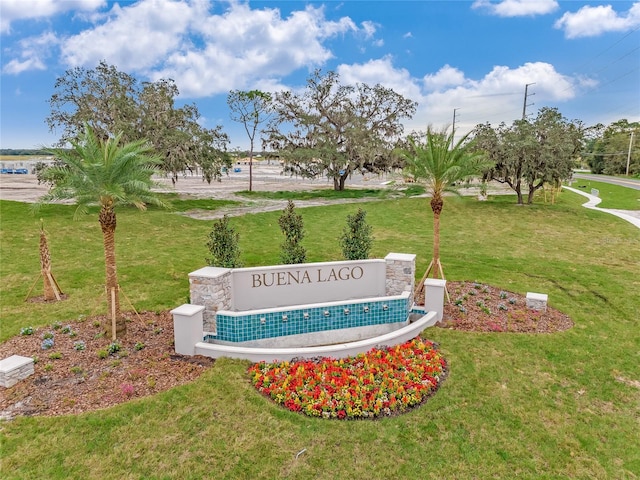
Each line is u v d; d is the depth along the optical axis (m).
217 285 7.75
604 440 5.18
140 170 8.04
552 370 6.81
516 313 9.29
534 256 15.82
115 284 7.68
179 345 6.99
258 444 4.88
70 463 4.51
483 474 4.56
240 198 32.06
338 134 37.47
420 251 16.39
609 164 74.38
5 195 27.14
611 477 4.57
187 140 27.12
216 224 9.56
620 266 14.27
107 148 7.56
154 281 11.54
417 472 4.55
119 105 24.47
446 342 7.68
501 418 5.53
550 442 5.10
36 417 5.19
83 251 14.83
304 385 6.02
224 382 6.11
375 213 25.62
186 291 10.67
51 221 18.92
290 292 9.14
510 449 4.95
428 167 9.80
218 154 31.70
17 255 13.93
